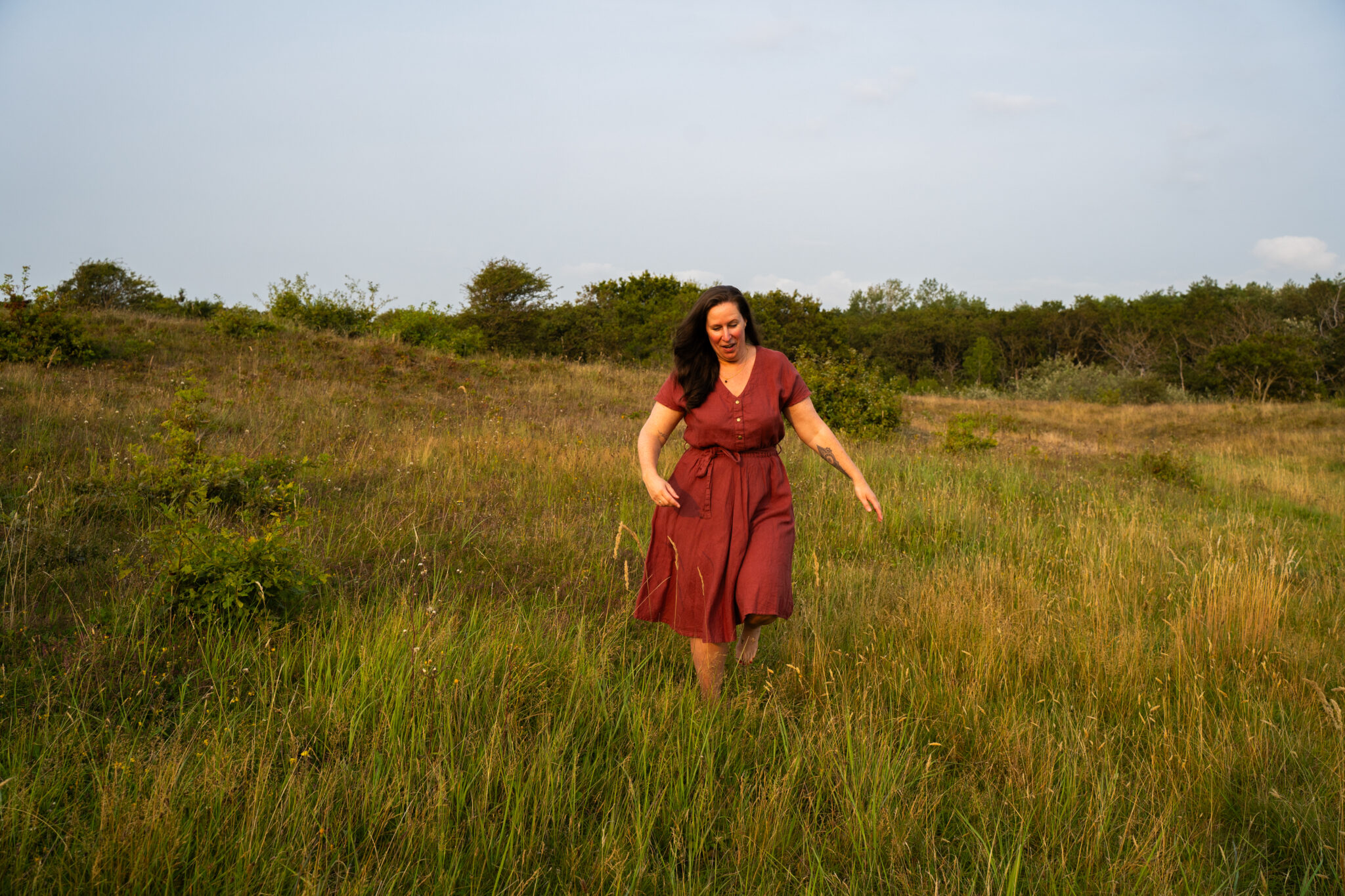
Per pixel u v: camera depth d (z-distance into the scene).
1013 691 3.15
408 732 2.37
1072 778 2.39
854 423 13.33
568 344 25.83
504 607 3.56
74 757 2.12
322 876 1.76
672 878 1.87
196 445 5.16
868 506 2.88
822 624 3.61
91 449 5.58
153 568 3.38
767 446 2.84
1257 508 9.06
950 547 5.64
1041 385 41.50
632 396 14.88
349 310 19.42
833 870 2.03
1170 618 4.21
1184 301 64.56
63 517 4.04
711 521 2.77
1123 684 3.15
